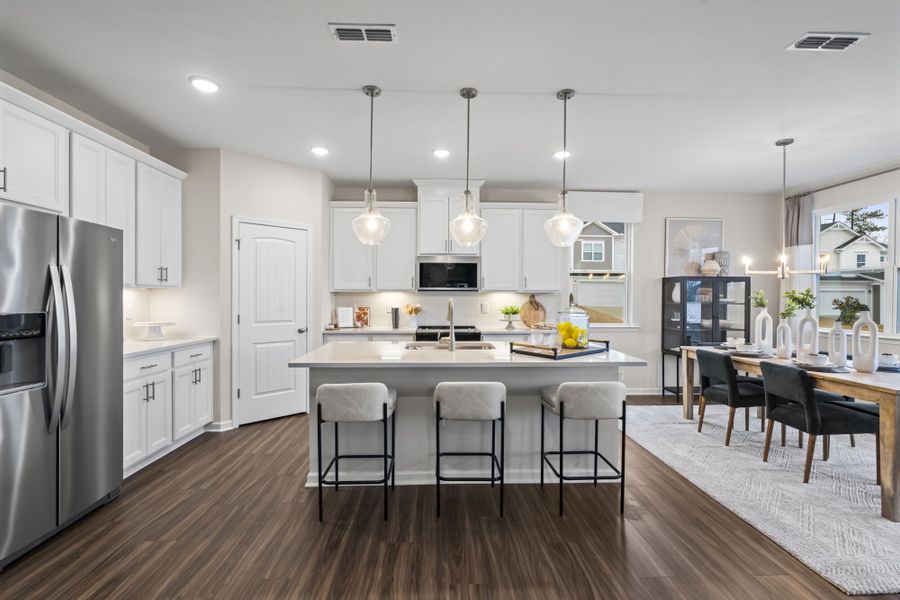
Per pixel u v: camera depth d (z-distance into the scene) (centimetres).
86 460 246
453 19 224
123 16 220
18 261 206
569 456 313
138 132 374
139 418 309
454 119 347
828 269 521
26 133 244
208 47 249
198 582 197
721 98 311
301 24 228
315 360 288
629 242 583
